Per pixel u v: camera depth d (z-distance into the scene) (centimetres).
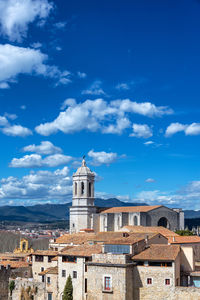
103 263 7900
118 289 7650
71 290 8894
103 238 10625
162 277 7662
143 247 8581
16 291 10044
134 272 7900
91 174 18388
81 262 8850
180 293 7450
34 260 11294
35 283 9725
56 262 10475
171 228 17338
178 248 8250
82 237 12100
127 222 17125
